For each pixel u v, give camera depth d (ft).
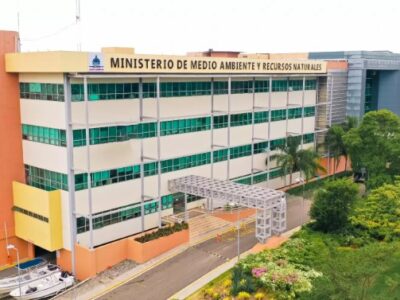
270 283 134.51
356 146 215.92
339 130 250.16
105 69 154.61
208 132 202.59
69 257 161.89
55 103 156.15
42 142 164.45
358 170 239.71
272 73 220.02
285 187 247.50
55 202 159.53
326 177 263.08
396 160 208.44
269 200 166.09
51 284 149.38
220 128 207.72
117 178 169.78
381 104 308.40
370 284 115.34
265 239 169.37
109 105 164.14
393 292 120.37
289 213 208.03
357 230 173.17
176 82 185.47
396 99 303.27
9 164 169.99
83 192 160.66
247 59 205.16
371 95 310.45
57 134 157.69
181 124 190.39
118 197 170.81
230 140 213.25
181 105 188.96
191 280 150.10
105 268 160.45
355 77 272.10
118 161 169.17
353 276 111.45
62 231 162.09
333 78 262.67
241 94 215.10
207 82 198.59
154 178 182.80
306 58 300.61
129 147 172.04
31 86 163.94
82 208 161.07
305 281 133.08
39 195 161.07
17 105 169.27
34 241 167.02
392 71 301.02
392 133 212.02
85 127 157.89
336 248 149.07
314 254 155.84
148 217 182.09
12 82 167.02
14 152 170.71
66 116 153.07
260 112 226.79
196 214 196.44
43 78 158.30
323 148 262.67
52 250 160.76
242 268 144.15
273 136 236.22
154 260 165.07
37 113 163.73
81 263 158.71
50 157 162.20
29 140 169.58
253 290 135.13
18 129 170.71
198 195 181.37
